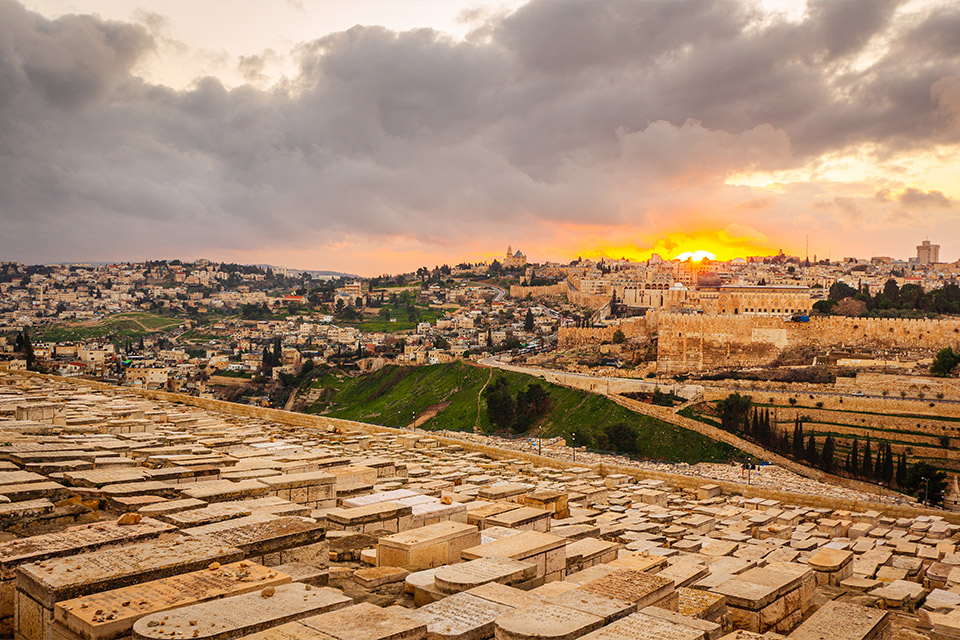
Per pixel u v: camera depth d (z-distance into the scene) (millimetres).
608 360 190625
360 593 14070
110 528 14344
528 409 157375
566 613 10828
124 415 42875
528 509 22609
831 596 21984
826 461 111875
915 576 26812
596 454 124875
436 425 169000
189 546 13188
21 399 45625
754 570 17172
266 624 9742
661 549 23625
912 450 119250
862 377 142500
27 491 18250
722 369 170125
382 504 21109
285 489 23250
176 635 9172
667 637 9914
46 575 11070
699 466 113312
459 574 13523
